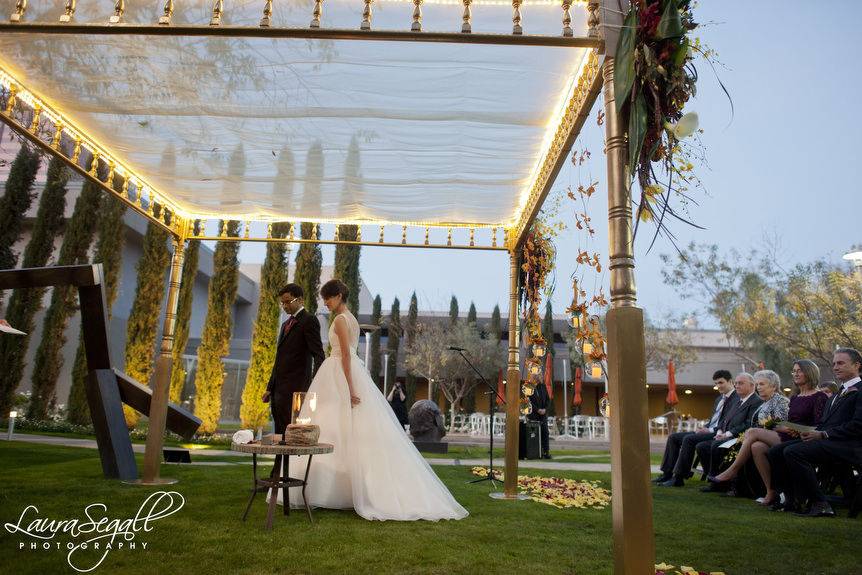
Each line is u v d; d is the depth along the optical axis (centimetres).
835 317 1570
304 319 409
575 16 260
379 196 473
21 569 210
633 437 184
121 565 220
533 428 964
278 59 297
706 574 234
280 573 214
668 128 193
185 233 530
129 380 532
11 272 470
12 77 325
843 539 314
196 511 331
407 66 298
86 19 280
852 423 401
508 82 310
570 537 298
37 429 1096
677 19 191
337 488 354
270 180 450
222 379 1286
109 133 387
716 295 1938
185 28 222
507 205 479
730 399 612
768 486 460
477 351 2350
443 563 235
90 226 1295
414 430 1053
